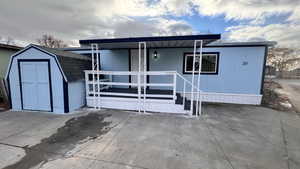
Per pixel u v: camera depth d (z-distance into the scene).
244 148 2.75
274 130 3.65
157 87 7.08
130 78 7.35
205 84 6.63
